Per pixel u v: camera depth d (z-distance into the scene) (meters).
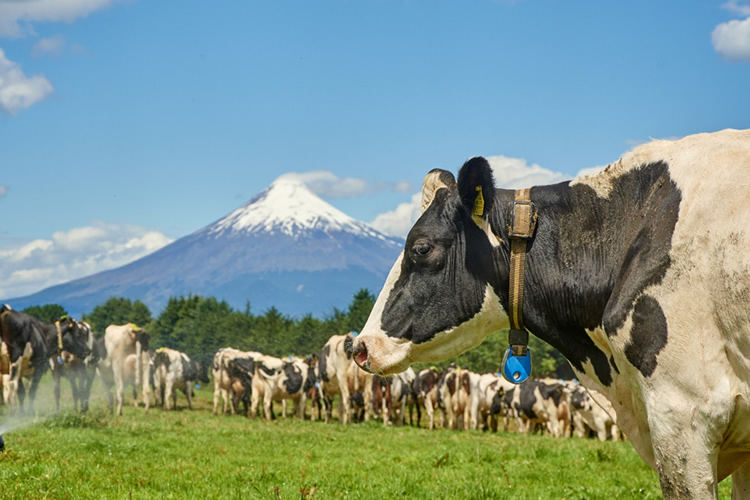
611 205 3.55
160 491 7.74
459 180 3.71
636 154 3.52
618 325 3.24
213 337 59.03
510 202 3.73
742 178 2.98
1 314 17.89
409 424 30.41
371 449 14.45
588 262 3.55
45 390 29.86
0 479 7.68
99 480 8.09
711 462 3.03
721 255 2.91
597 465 11.84
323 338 52.91
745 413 2.94
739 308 2.84
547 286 3.63
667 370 3.06
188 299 75.94
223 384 28.67
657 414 3.10
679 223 3.11
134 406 26.73
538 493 8.70
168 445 13.21
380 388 27.23
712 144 3.26
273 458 12.06
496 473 10.66
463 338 3.88
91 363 22.08
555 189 3.73
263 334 56.19
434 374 28.33
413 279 3.88
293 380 26.72
